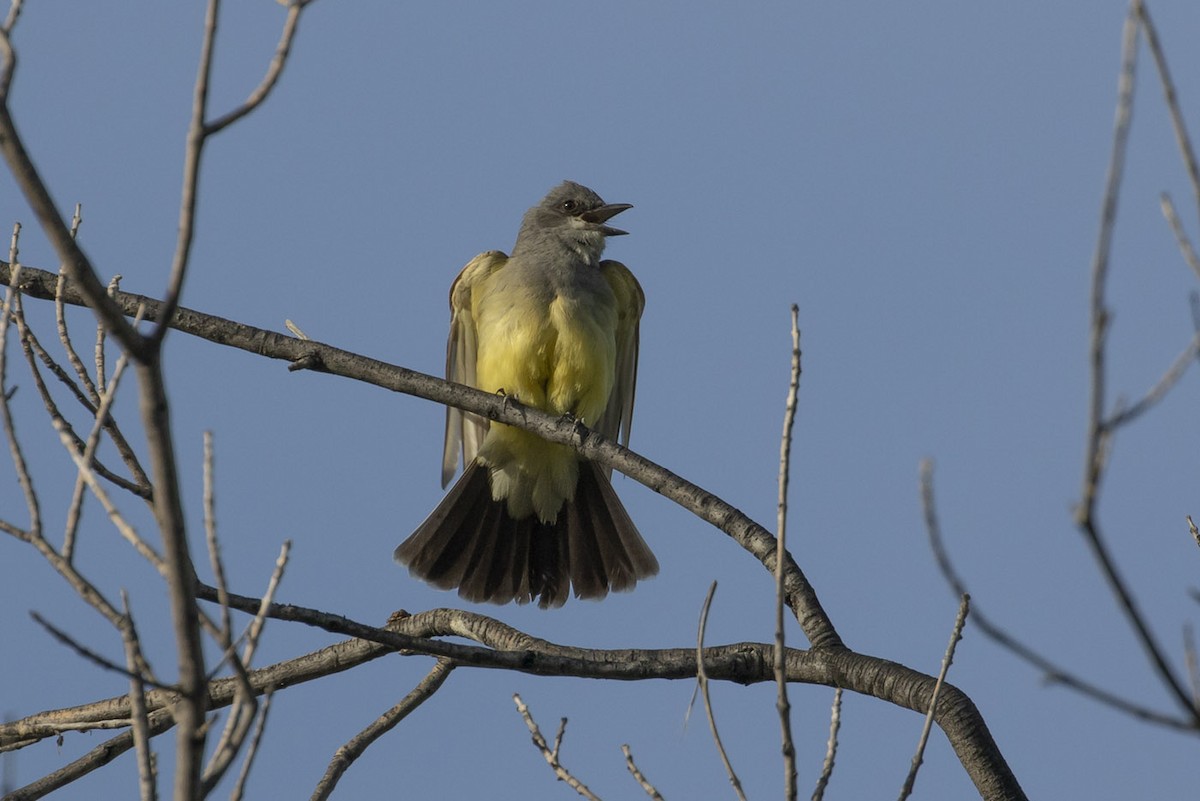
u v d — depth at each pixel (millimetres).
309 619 8641
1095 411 4602
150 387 5555
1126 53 4699
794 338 6957
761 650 9758
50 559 6109
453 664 11266
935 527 5434
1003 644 5148
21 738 10641
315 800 10352
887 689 9312
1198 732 4809
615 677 9211
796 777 6391
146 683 5754
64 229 5527
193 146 5508
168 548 5590
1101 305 4617
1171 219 5387
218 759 5707
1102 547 4625
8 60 5695
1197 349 4699
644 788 7289
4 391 6520
